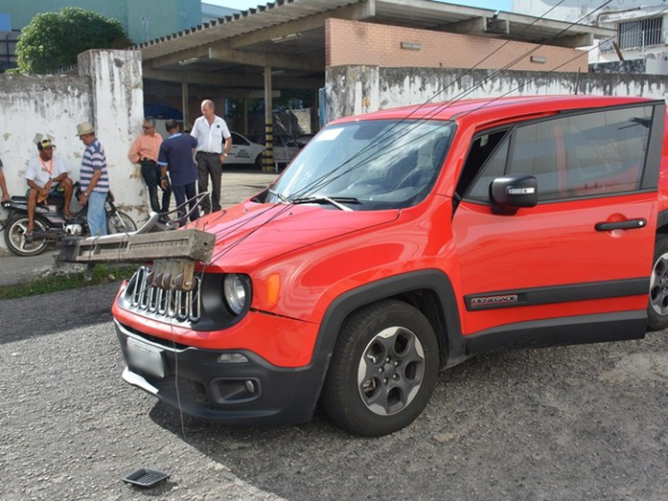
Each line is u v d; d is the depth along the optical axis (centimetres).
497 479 325
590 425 379
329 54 1334
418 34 1461
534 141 419
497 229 389
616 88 1404
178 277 327
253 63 2389
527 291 398
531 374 454
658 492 311
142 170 996
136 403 431
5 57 3947
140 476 336
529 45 1697
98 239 383
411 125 444
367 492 317
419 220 372
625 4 2861
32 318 652
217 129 1063
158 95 3403
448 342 383
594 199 415
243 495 318
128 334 382
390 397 373
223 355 328
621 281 418
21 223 916
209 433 384
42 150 905
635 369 460
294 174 477
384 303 360
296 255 337
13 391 457
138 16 3812
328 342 336
